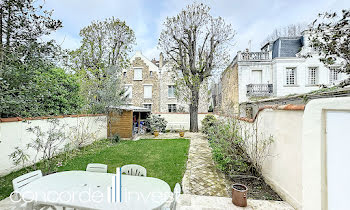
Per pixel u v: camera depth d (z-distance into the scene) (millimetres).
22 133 5277
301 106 2893
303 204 2574
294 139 3133
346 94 4094
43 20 4047
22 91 4234
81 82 10680
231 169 4742
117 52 13680
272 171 3998
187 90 13203
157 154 7059
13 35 3936
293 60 12094
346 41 3729
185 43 12656
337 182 2305
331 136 2369
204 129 12367
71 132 7473
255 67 12789
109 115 11039
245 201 3240
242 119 6266
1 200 3385
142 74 20047
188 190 3969
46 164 4727
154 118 13555
